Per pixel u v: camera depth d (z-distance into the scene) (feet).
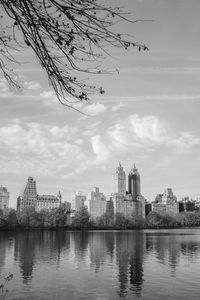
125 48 18.22
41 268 179.83
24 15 17.40
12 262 200.95
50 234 549.54
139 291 129.18
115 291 129.39
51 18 17.39
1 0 17.03
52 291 127.65
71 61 18.38
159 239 423.23
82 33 17.62
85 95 19.77
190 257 229.25
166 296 122.21
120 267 185.78
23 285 136.46
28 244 330.34
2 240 380.58
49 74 19.02
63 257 228.43
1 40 18.15
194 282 144.87
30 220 641.40
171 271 172.55
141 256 235.81
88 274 163.43
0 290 125.08
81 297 119.85
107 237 470.80
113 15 17.06
